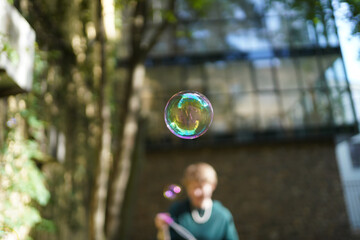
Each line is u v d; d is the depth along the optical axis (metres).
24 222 3.70
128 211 5.29
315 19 5.12
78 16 6.08
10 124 3.67
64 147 5.24
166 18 5.42
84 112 6.20
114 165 4.93
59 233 4.98
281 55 11.60
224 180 11.28
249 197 11.16
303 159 11.41
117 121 6.41
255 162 11.45
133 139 5.05
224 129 11.26
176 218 2.44
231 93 11.45
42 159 4.50
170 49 11.72
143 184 11.22
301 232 10.88
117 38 7.97
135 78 5.21
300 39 11.60
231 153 11.52
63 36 5.41
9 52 2.79
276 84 11.47
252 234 10.87
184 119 2.58
